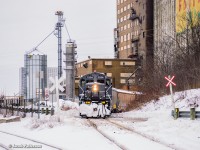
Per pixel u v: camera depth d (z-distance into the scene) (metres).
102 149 14.52
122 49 115.56
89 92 33.94
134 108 46.97
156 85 47.84
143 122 25.92
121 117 34.22
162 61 59.22
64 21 112.12
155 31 94.69
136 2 104.50
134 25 105.94
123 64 98.75
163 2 88.75
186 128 20.41
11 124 31.19
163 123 23.38
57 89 26.22
